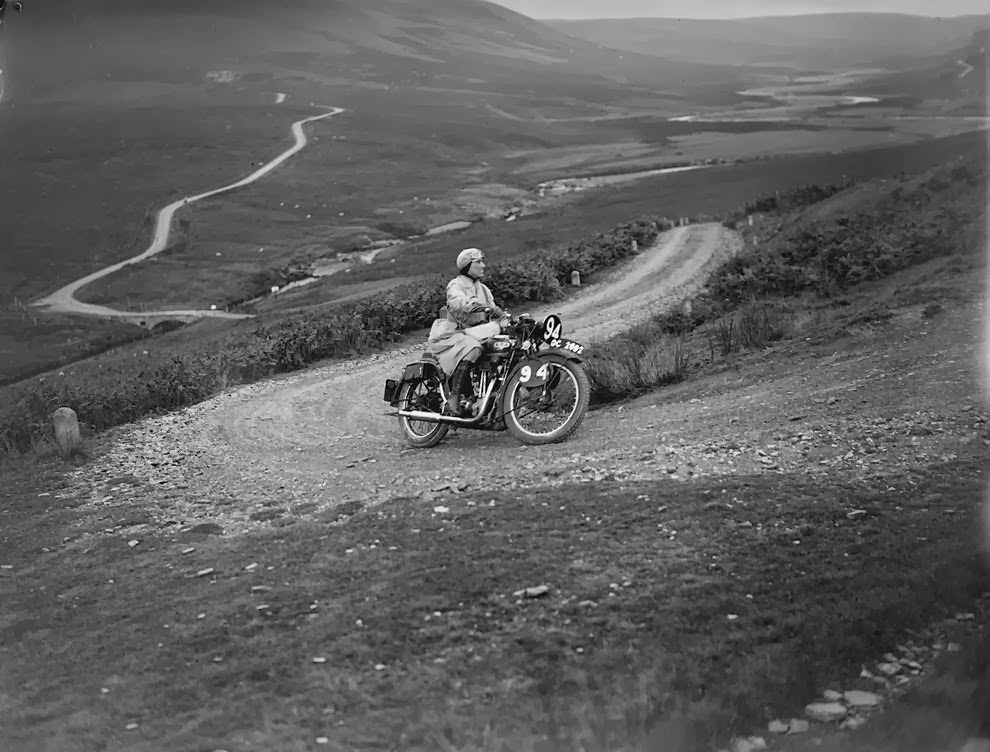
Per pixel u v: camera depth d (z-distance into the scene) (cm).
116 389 1702
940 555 509
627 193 15738
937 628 434
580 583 563
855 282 1712
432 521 746
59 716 492
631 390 1219
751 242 3572
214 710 462
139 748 430
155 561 782
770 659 420
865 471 727
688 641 460
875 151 15188
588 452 921
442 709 420
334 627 546
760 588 517
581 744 361
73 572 789
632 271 3180
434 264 8988
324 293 8256
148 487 1057
